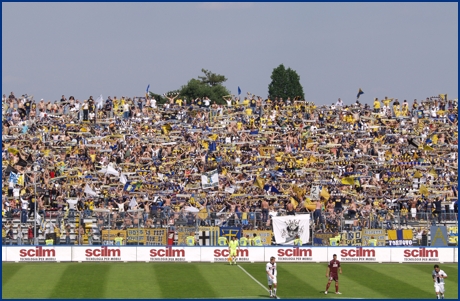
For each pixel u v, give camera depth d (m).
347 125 98.38
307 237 65.69
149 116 99.62
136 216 65.44
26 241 65.19
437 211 70.69
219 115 102.56
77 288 49.19
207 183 77.12
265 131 96.06
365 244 66.19
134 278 53.66
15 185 75.81
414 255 65.00
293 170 84.94
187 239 65.12
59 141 88.12
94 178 80.88
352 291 49.62
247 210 71.50
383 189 81.12
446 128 97.50
